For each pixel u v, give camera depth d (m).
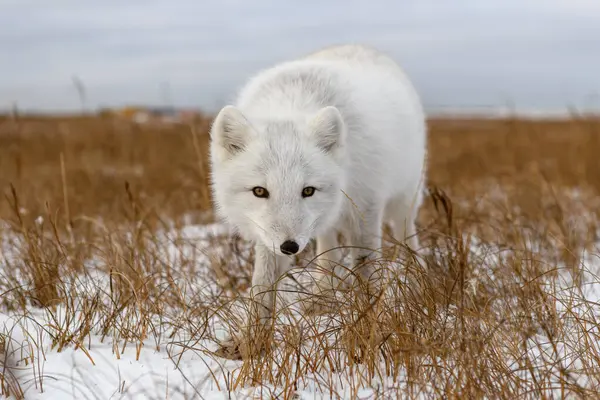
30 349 3.77
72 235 5.78
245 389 3.41
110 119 19.64
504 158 13.62
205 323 4.00
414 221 6.05
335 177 4.19
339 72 4.94
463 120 35.72
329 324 3.86
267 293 4.28
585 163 11.66
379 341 3.62
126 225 6.48
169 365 3.68
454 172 12.20
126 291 4.59
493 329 3.64
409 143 5.40
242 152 4.16
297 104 4.57
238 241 6.04
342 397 3.30
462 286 3.88
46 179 10.14
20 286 4.56
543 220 7.03
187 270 5.45
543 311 4.12
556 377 3.29
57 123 22.77
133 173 10.93
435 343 3.45
